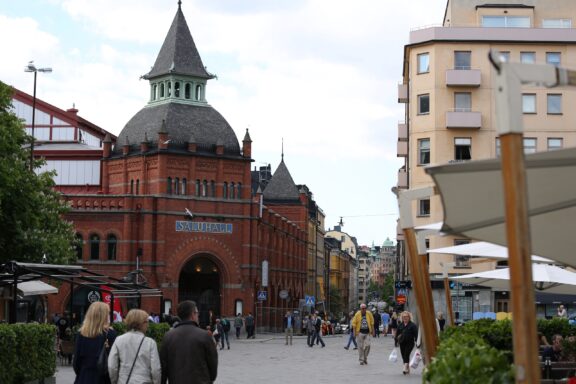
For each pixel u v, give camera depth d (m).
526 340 6.18
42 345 22.34
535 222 9.15
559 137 62.97
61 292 74.19
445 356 7.86
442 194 7.68
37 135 91.75
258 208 83.31
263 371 32.50
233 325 79.00
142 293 36.38
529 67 6.50
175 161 77.62
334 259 194.62
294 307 108.56
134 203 76.25
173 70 81.12
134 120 82.50
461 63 64.94
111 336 14.53
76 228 75.81
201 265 82.19
